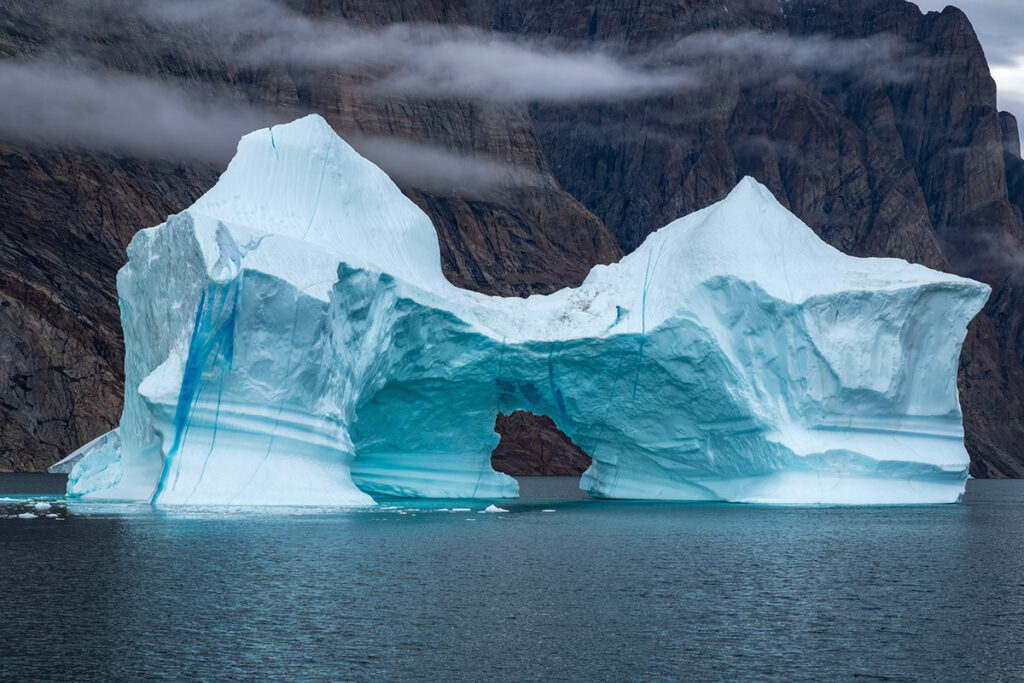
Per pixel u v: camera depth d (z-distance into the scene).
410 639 51.12
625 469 120.56
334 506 91.88
